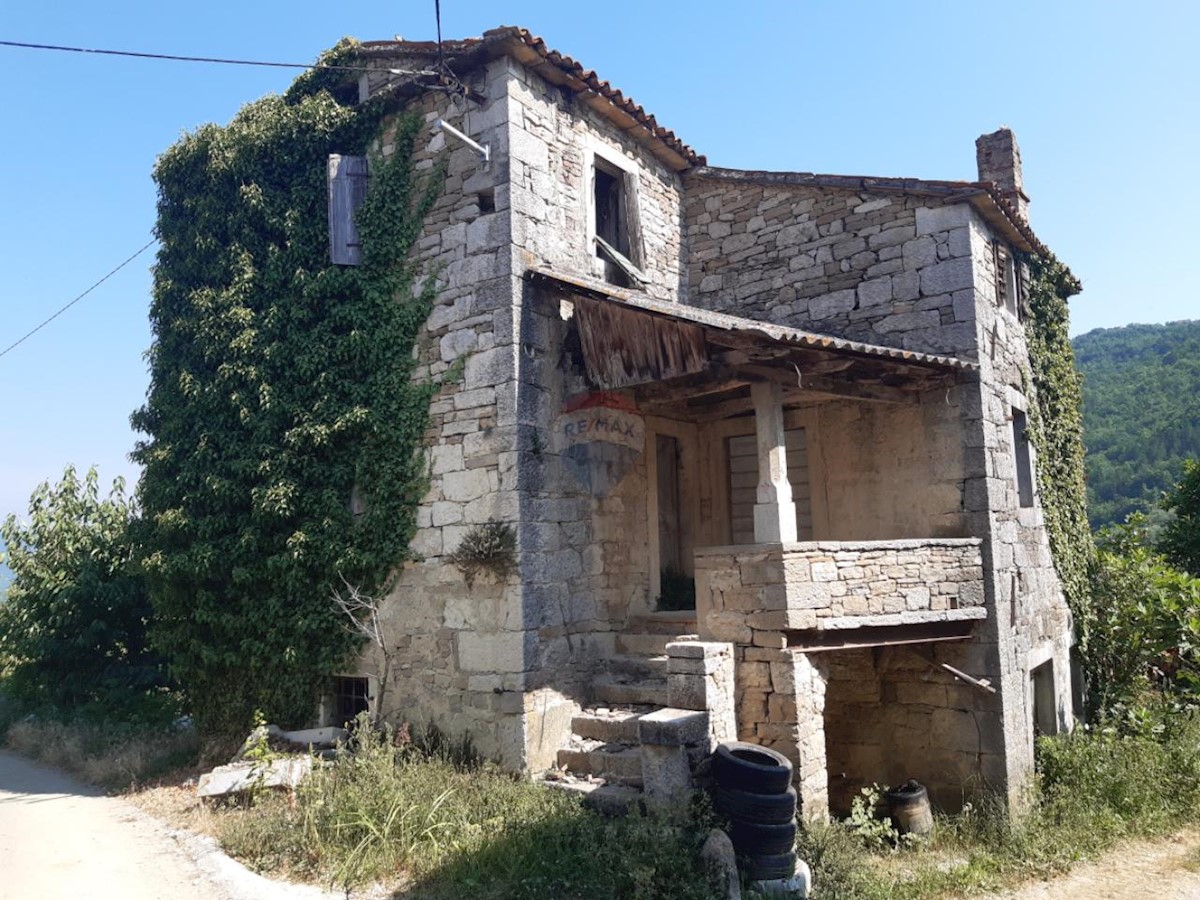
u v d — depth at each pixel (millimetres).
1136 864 6945
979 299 8766
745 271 10352
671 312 7031
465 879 5145
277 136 8984
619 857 5324
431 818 5859
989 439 8562
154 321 9453
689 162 10727
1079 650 11594
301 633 8172
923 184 8938
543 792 6473
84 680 11281
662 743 6004
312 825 5793
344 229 8609
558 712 7410
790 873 5711
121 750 9242
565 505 7906
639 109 9430
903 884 6324
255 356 8594
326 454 8328
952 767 8203
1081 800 8195
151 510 9062
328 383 8352
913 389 8750
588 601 8031
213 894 5117
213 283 9055
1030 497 10164
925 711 8430
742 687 6801
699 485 10125
